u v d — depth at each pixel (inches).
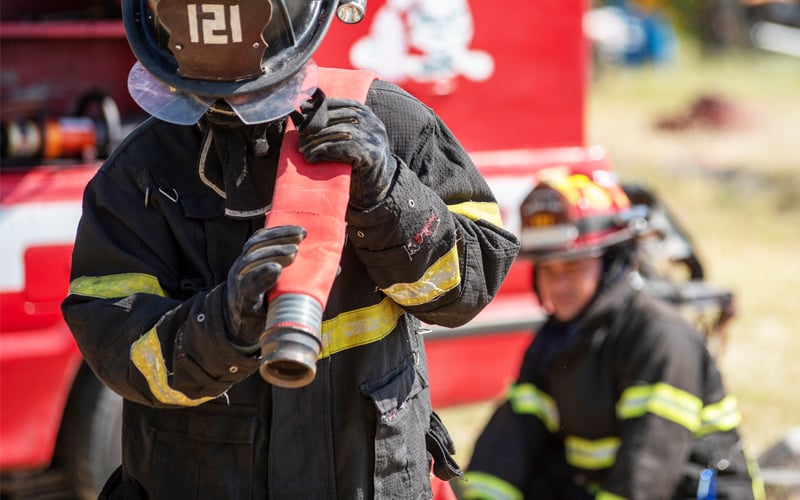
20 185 271.0
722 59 1834.4
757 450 369.1
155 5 120.3
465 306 136.6
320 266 114.8
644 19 1732.3
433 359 326.3
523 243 236.7
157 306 127.9
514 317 334.3
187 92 122.4
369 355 136.9
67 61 327.6
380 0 322.7
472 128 338.6
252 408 134.8
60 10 354.0
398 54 327.6
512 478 235.9
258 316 115.7
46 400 273.3
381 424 135.2
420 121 138.9
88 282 132.9
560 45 346.6
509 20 340.2
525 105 343.6
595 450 234.2
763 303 559.5
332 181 119.5
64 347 272.4
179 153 135.6
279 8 122.3
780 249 685.9
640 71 1653.5
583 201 233.3
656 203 294.7
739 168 957.2
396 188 123.5
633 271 238.8
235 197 129.0
